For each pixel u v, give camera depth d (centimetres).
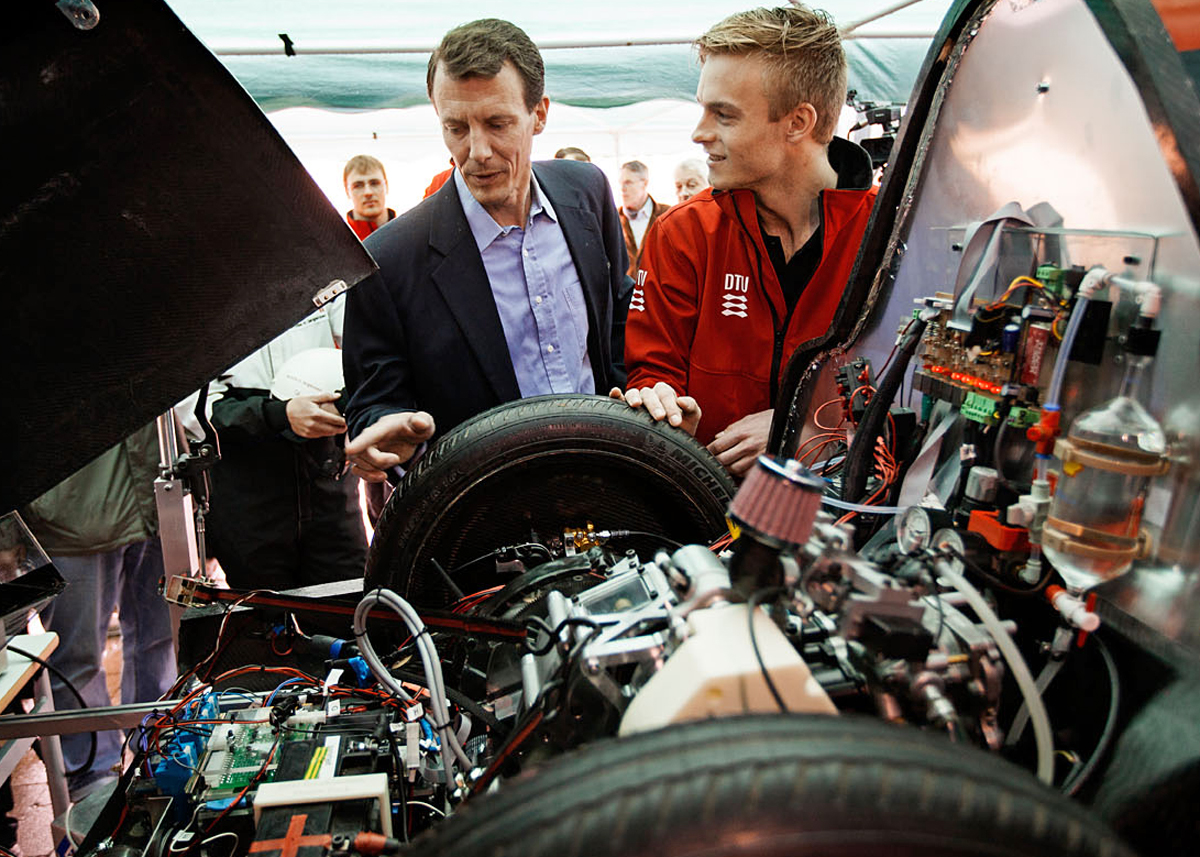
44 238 139
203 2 404
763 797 66
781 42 209
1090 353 112
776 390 241
